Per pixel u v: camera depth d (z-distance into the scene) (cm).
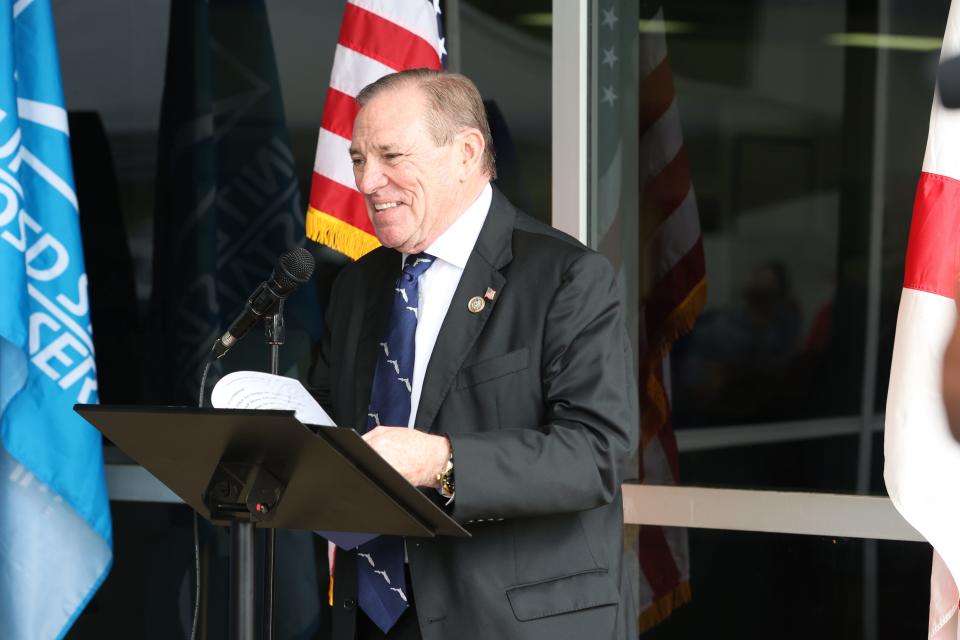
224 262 662
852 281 566
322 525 324
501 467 335
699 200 585
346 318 412
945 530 421
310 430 280
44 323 541
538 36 614
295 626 645
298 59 654
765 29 576
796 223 573
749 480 581
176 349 663
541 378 363
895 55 558
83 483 544
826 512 538
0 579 551
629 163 588
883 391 562
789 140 574
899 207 559
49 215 543
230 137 661
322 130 543
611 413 353
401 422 374
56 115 548
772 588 566
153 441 311
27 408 536
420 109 375
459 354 367
